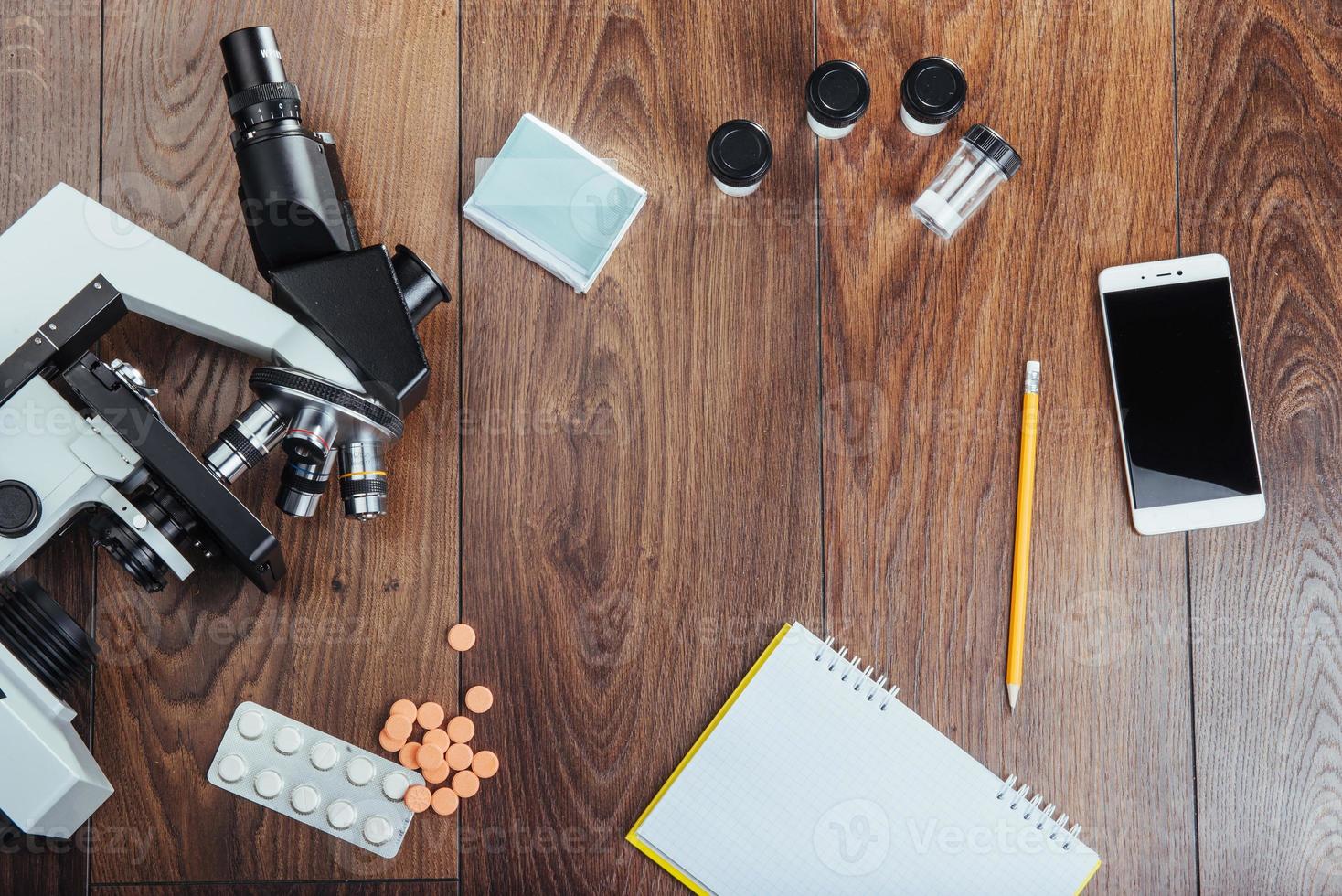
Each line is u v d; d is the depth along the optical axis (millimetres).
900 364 979
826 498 970
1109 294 973
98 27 970
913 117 960
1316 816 959
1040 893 934
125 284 818
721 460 971
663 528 966
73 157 964
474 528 958
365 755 934
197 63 974
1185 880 954
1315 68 1001
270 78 844
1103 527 974
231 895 920
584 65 986
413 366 832
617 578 961
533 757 945
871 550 968
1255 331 993
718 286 979
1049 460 977
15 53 966
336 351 826
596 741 948
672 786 932
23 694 802
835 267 982
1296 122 1002
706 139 988
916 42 995
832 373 978
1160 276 974
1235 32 1000
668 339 975
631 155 986
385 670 946
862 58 994
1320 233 997
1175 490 962
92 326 791
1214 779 962
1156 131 997
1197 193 994
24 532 757
